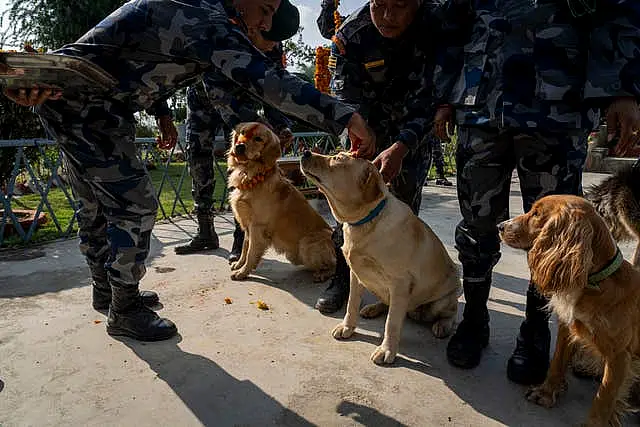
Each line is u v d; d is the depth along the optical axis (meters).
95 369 2.38
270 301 3.35
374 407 2.12
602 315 1.90
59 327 2.84
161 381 2.29
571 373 2.46
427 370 2.45
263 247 3.84
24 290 3.47
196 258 4.34
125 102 2.41
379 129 3.33
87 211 2.87
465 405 2.15
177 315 3.06
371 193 2.43
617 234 3.05
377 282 2.64
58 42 14.45
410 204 3.31
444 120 2.59
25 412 2.04
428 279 2.70
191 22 2.11
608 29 1.93
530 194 2.31
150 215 2.64
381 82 3.19
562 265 1.89
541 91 2.08
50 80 2.03
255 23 2.38
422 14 2.81
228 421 2.01
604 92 1.93
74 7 14.29
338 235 3.23
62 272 3.91
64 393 2.18
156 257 4.37
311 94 2.04
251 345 2.67
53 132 2.41
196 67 2.39
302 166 2.54
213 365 2.44
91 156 2.41
